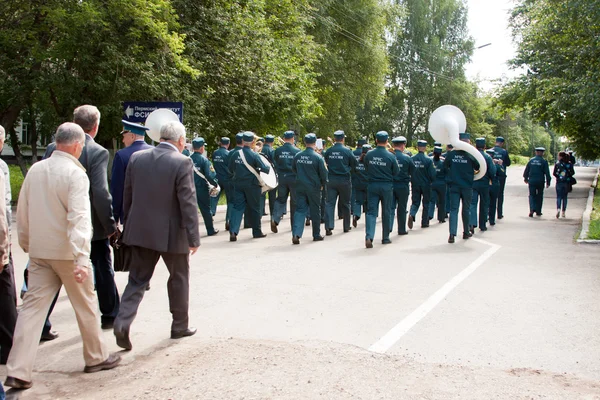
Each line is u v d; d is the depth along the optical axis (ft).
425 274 27.48
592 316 20.48
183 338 17.89
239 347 16.51
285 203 52.06
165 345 17.21
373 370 14.66
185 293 17.90
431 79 176.55
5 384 13.75
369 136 179.73
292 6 89.30
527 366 15.62
